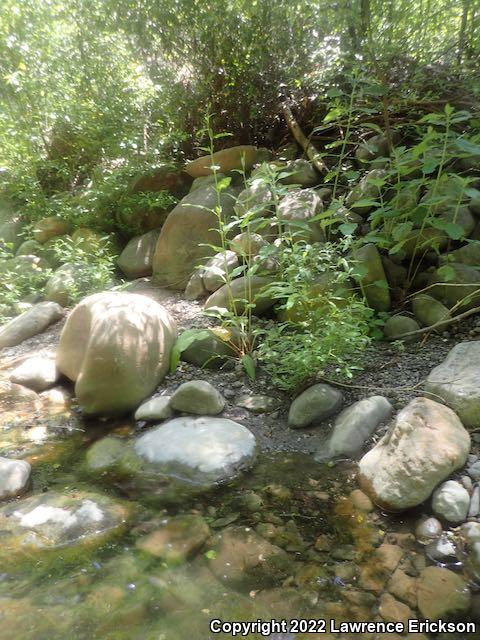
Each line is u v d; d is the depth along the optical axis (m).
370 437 2.74
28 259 5.32
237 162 4.99
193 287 4.38
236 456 2.67
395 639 1.72
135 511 2.39
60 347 3.64
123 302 3.40
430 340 3.36
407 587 1.91
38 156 5.88
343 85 4.57
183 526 2.28
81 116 5.54
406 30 4.00
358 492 2.44
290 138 5.37
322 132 5.09
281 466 2.67
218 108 5.30
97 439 3.04
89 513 2.35
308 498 2.43
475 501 2.23
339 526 2.24
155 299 4.52
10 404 3.42
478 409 2.60
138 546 2.17
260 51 4.77
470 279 3.39
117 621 1.82
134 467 2.71
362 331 3.21
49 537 2.23
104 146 5.66
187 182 5.52
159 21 4.88
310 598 1.89
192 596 1.92
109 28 5.20
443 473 2.29
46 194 6.26
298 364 3.05
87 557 2.12
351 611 1.83
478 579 1.93
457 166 3.92
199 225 4.62
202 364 3.51
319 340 3.01
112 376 3.15
